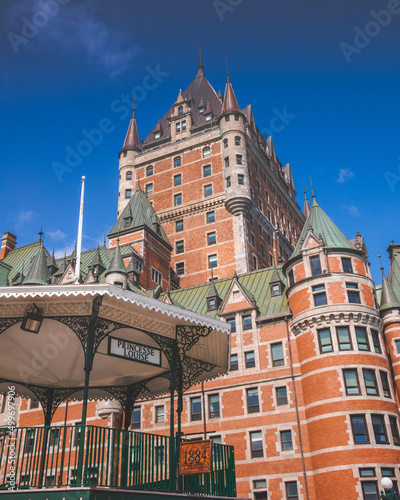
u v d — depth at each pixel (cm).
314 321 4006
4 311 1501
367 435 3556
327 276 4122
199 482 1628
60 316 1505
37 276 5000
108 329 1628
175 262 7025
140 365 1847
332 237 4391
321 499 3531
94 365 1839
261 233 7419
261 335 4353
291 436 3881
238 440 4041
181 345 1841
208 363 1945
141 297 1500
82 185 2248
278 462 3831
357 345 3866
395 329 4141
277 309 4466
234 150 7181
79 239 2119
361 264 4256
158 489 1488
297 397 3966
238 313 4547
